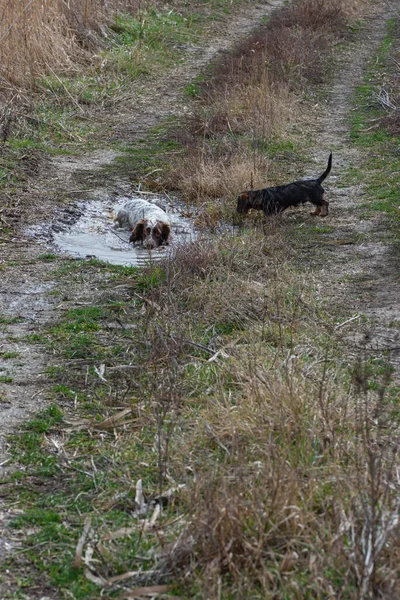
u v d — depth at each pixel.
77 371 6.82
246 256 9.55
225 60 21.62
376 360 7.02
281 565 4.17
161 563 4.32
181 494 4.91
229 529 4.35
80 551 4.41
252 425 5.51
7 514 4.90
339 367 6.71
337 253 10.22
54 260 9.72
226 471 4.97
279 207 11.55
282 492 4.60
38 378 6.68
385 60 23.03
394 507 4.58
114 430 5.79
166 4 26.55
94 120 16.73
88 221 11.48
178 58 22.27
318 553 4.20
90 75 19.05
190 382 6.44
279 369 6.37
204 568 4.25
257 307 8.06
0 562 4.46
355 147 15.59
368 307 8.37
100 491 5.13
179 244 9.81
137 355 7.02
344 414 5.62
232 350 7.01
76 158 14.39
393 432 5.65
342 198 12.73
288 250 10.13
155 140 15.75
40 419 6.02
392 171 13.92
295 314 7.87
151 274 8.73
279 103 17.22
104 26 21.98
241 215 11.64
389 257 9.99
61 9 20.44
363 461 5.07
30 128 15.34
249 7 29.30
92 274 9.24
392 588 3.93
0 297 8.48
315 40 23.78
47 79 17.62
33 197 12.08
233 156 13.88
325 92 19.86
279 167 14.23
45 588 4.27
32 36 17.94
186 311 7.99
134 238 10.52
